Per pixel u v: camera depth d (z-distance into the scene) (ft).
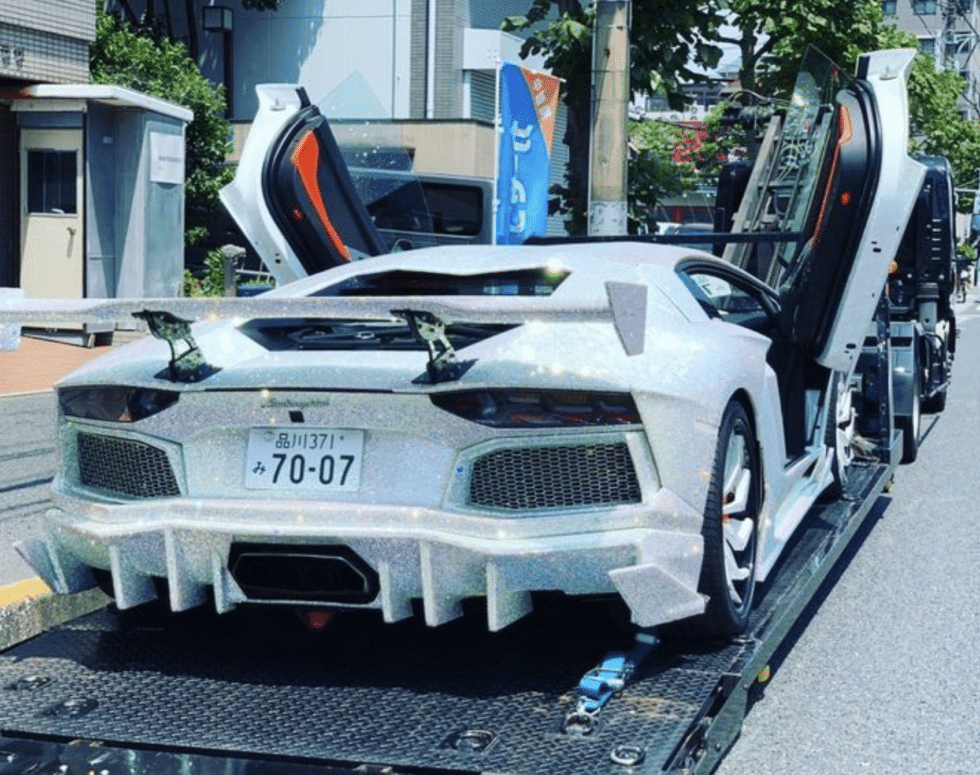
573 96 43.73
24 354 42.60
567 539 11.12
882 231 16.38
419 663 12.63
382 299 10.57
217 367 12.17
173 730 10.96
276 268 19.17
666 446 11.41
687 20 41.63
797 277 17.71
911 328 28.40
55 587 13.03
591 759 10.02
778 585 14.78
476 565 11.14
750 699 13.57
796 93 22.89
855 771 11.96
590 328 11.76
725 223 37.96
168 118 50.80
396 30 81.51
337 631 13.69
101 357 13.37
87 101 47.96
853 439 23.22
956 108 148.36
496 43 80.89
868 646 15.76
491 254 14.73
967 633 16.26
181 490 11.95
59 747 10.68
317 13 82.94
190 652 13.08
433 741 10.56
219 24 82.17
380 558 11.22
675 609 11.35
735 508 12.97
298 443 11.67
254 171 18.49
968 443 31.58
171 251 51.83
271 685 12.09
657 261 14.12
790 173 22.48
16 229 50.03
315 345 12.75
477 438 11.22
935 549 20.65
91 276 48.93
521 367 11.30
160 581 12.82
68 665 12.73
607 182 32.32
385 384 11.29
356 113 22.94
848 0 55.62
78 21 52.31
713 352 12.76
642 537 11.11
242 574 11.73
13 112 49.39
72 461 12.92
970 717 13.38
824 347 17.10
